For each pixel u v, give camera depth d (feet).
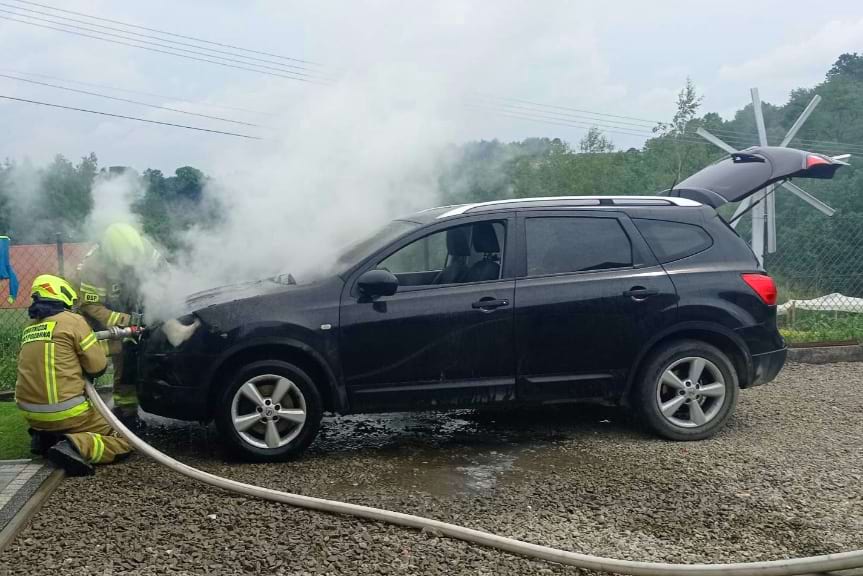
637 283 17.42
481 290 16.87
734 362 18.17
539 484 14.56
